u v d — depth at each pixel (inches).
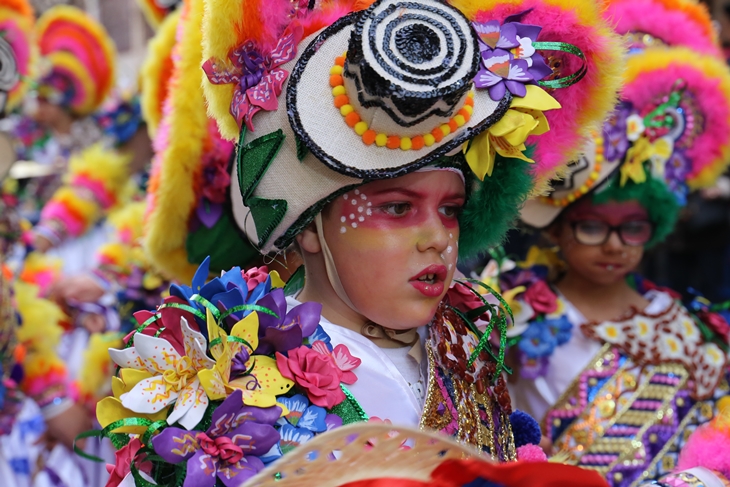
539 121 82.4
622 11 138.5
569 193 131.0
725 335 144.7
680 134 134.6
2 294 151.1
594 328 138.9
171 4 179.8
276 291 77.3
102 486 188.1
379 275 78.8
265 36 80.2
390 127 74.5
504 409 90.4
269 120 79.4
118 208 243.3
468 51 73.0
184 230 120.3
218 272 125.0
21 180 271.9
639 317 141.5
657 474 135.0
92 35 289.9
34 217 269.0
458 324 91.1
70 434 168.1
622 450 134.9
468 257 94.8
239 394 69.9
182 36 109.3
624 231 134.4
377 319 80.4
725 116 138.3
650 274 264.2
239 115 80.6
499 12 84.7
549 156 89.8
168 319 75.9
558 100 88.2
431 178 79.1
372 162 75.4
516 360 140.6
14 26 165.0
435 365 84.1
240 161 82.2
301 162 78.2
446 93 71.3
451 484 59.4
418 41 72.7
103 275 188.2
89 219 240.8
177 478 70.7
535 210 135.2
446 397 83.2
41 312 163.8
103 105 285.3
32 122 284.0
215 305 76.3
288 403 74.9
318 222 81.4
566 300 142.1
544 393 138.3
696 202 248.4
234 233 119.3
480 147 79.4
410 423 80.7
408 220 79.4
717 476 88.8
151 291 175.8
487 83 78.9
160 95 127.6
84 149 269.6
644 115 131.0
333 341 81.5
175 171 114.7
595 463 134.4
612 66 88.0
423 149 75.8
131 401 70.6
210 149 114.0
